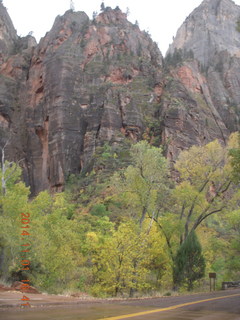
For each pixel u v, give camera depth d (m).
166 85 98.25
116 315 8.16
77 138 89.75
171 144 80.94
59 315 7.80
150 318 7.81
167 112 86.88
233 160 18.97
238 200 25.20
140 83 99.56
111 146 82.81
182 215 27.06
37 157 94.44
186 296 17.98
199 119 92.69
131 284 20.12
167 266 26.00
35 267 19.64
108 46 107.38
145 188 24.83
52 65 99.00
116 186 26.28
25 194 27.66
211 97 117.50
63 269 22.42
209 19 182.25
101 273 21.08
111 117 88.06
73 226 28.34
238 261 31.00
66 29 109.69
